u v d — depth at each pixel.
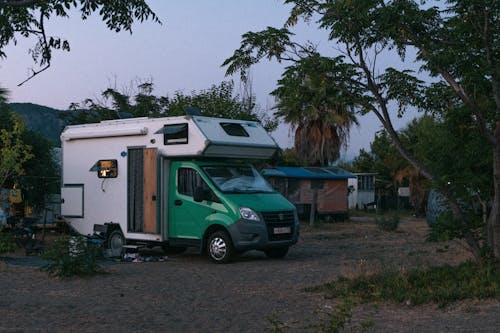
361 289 9.20
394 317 7.61
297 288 9.93
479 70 9.12
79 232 15.73
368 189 45.53
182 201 13.93
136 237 14.51
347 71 9.88
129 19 8.63
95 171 15.42
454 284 8.69
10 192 18.08
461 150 10.20
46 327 7.23
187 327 7.36
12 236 15.11
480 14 9.55
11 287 9.94
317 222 27.62
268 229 13.28
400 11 9.30
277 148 14.93
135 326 7.37
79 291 9.66
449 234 9.88
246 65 9.87
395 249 15.84
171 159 14.25
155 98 26.38
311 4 9.48
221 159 14.64
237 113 22.05
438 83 10.07
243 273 11.71
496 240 9.56
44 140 21.28
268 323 7.54
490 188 10.18
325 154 35.78
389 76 9.93
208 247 13.48
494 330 6.69
